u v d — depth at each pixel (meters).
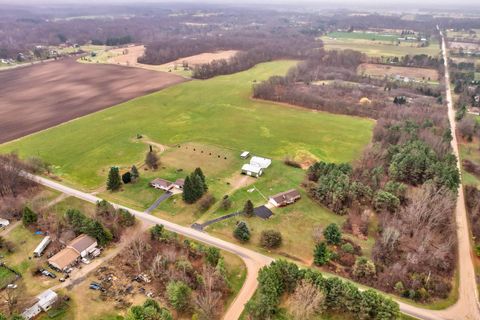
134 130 140.00
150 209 90.62
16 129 141.88
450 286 67.06
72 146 126.12
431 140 118.19
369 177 97.94
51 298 61.12
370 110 159.75
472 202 93.56
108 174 105.81
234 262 72.69
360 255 74.62
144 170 109.19
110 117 154.12
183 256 71.69
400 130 125.94
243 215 87.81
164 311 56.06
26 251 75.19
